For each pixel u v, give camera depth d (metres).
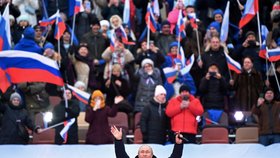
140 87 50.22
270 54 51.06
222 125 47.84
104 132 46.28
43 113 48.78
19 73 47.03
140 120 46.88
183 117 46.59
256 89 51.00
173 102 46.75
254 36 54.06
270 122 47.12
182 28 52.56
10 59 46.94
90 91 51.56
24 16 53.59
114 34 51.75
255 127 48.00
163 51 54.28
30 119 46.56
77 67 51.50
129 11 56.06
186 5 58.88
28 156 44.78
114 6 57.53
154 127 46.66
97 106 46.38
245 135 47.84
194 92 51.41
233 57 53.97
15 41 53.12
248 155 44.94
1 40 48.31
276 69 52.66
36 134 47.22
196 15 58.19
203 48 54.28
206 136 47.44
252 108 49.06
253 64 53.44
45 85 50.31
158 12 56.59
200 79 52.12
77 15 56.44
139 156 36.75
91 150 45.12
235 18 57.94
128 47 54.69
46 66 47.25
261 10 58.31
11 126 46.22
